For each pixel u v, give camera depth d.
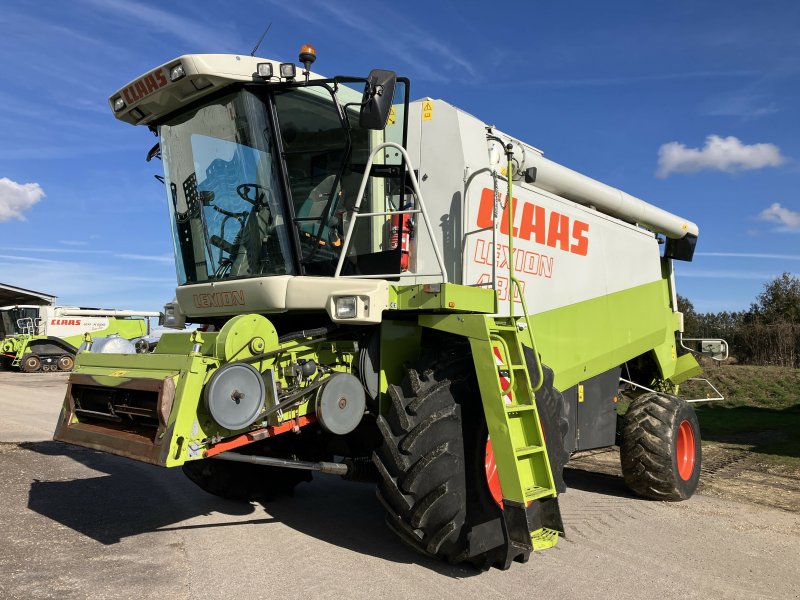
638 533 4.97
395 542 4.48
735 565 4.27
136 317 31.38
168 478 6.49
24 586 3.50
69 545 4.26
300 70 4.25
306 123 4.34
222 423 3.44
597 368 6.30
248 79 4.18
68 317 29.38
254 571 3.84
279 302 4.17
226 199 4.54
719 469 7.66
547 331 5.58
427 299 3.88
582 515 5.52
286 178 4.30
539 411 4.21
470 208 4.66
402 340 4.31
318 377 3.99
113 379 3.86
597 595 3.66
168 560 4.00
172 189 4.94
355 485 6.36
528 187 5.46
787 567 4.25
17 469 6.70
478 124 4.88
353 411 4.03
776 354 22.23
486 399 3.75
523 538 3.66
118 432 3.86
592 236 6.38
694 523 5.29
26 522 4.77
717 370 19.11
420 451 3.74
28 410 12.45
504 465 3.67
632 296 7.02
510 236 4.35
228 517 5.08
